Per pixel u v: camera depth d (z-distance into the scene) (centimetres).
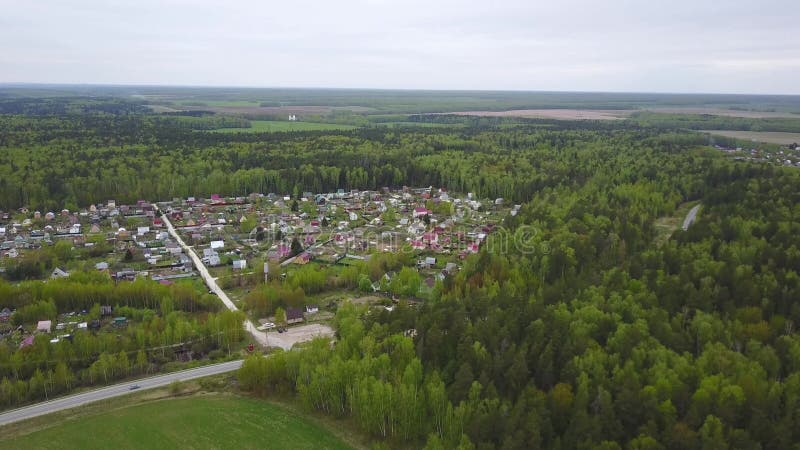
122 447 10531
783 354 11744
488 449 9294
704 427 9138
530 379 11244
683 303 14500
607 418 9694
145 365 13338
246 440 10738
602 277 16162
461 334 12556
